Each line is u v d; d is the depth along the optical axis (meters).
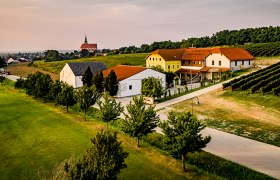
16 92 68.81
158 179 21.78
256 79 53.06
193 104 46.34
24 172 23.88
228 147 28.25
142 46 174.88
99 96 42.12
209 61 75.62
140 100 28.59
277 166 23.81
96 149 17.48
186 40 175.88
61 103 45.19
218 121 37.22
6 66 153.62
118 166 18.84
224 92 51.91
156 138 31.17
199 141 22.80
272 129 33.03
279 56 92.00
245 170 23.12
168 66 79.81
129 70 62.44
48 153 27.88
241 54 75.38
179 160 25.34
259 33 182.00
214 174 22.75
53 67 125.44
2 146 30.36
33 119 41.31
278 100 43.38
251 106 42.78
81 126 36.81
